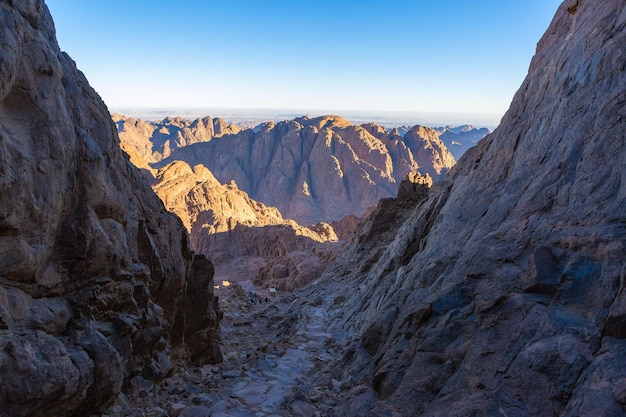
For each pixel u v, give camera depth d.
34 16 8.18
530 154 11.51
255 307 36.88
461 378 7.87
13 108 7.43
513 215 10.35
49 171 7.56
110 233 9.27
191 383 12.27
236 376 13.59
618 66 9.96
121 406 8.88
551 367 6.61
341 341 17.89
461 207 13.86
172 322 12.96
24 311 6.99
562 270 7.97
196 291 14.80
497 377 7.18
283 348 17.53
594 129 9.53
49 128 7.79
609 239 7.49
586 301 7.24
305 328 21.23
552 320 7.27
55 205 7.76
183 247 14.20
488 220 11.27
